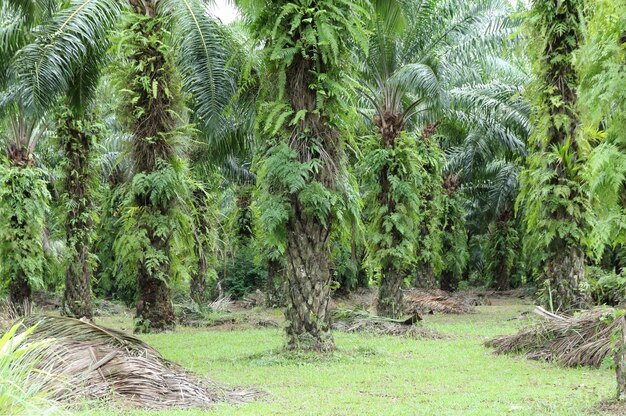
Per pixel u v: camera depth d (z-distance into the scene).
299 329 8.84
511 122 18.59
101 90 14.55
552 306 11.32
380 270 13.87
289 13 8.73
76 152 14.33
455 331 12.52
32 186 15.20
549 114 11.91
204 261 18.00
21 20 12.48
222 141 15.77
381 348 9.72
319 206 8.55
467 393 6.33
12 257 14.89
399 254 13.42
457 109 18.44
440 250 21.80
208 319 15.98
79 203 14.45
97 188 15.05
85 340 6.09
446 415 5.24
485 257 27.61
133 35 12.19
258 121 8.91
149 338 11.78
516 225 26.53
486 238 29.23
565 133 11.84
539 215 12.04
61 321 6.32
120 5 12.62
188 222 12.96
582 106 5.21
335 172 8.83
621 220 4.99
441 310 17.23
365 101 16.78
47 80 10.60
